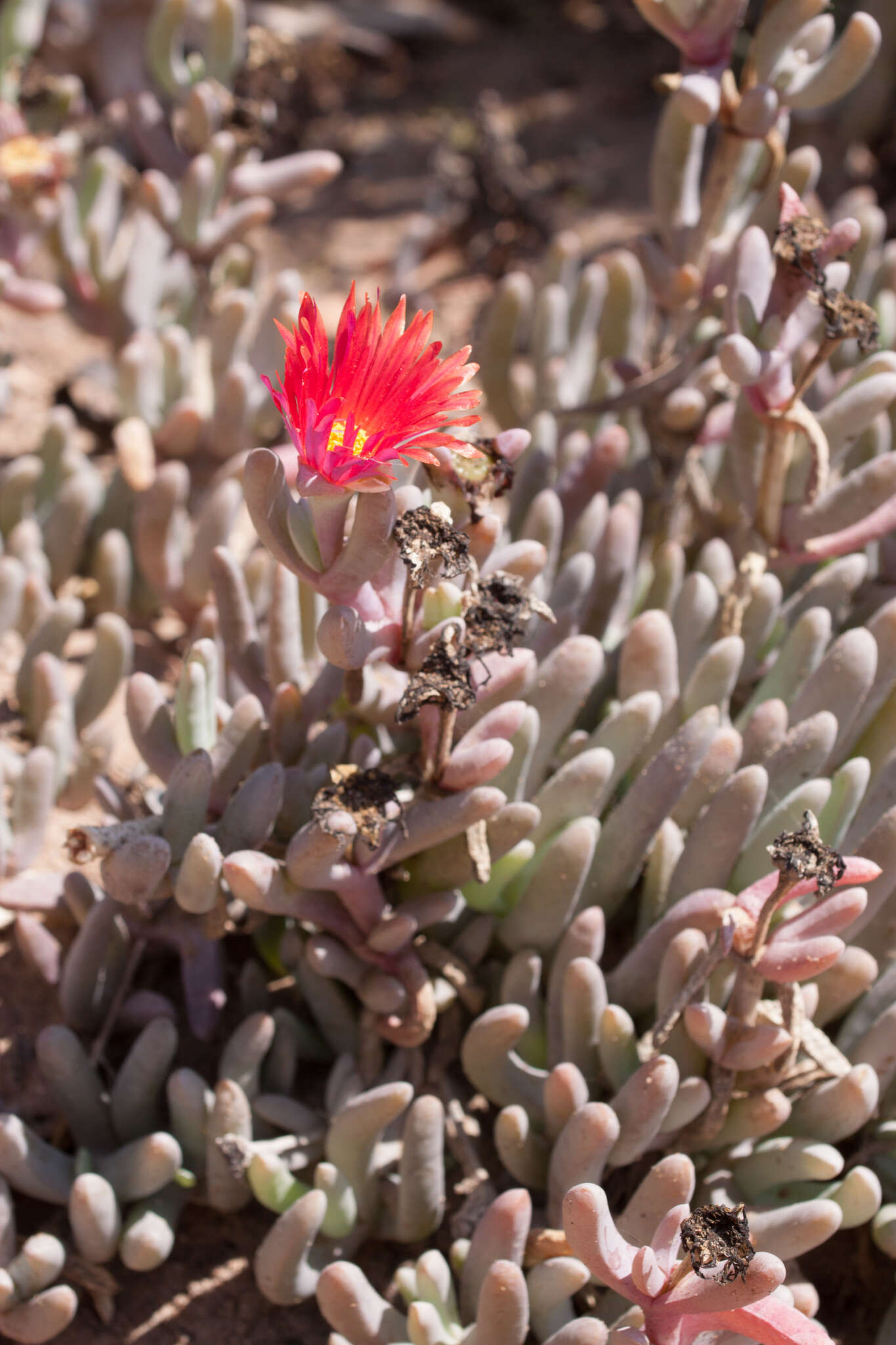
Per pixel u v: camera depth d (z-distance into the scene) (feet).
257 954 1.90
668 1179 1.69
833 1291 1.81
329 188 3.86
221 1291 1.79
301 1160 1.78
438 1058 1.84
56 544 2.10
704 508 2.07
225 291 2.46
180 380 2.20
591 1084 1.78
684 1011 1.76
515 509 2.01
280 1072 1.82
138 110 2.29
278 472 1.66
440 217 3.40
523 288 2.21
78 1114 1.78
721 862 1.79
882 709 1.87
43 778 1.89
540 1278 1.71
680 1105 1.74
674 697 1.88
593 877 1.83
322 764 1.82
